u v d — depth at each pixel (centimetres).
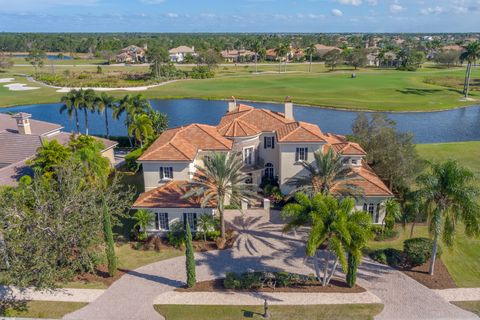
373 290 2889
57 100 11481
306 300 2783
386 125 5025
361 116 5106
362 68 19562
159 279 3078
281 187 4375
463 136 7919
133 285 3003
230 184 3569
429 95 11938
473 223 2723
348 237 2502
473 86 13500
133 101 6712
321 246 3534
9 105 10938
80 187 3316
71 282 3038
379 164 4441
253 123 4712
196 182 3622
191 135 4422
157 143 4353
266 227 3881
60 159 4072
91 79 15062
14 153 4922
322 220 2636
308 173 4262
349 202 2728
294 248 3512
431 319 2566
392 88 12975
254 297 2831
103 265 3275
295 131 4250
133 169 5512
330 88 13062
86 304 2781
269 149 4675
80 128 8688
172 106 10919
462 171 2783
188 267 2894
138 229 3816
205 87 13588
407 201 3158
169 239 3609
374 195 3741
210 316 2634
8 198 2848
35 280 2873
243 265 3250
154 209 3688
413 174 4219
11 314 2666
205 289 2931
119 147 6912
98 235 3166
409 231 3803
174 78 15638
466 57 11538
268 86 13625
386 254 3281
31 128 5609
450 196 2789
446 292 2855
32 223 2750
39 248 2647
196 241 3650
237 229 3847
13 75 17150
